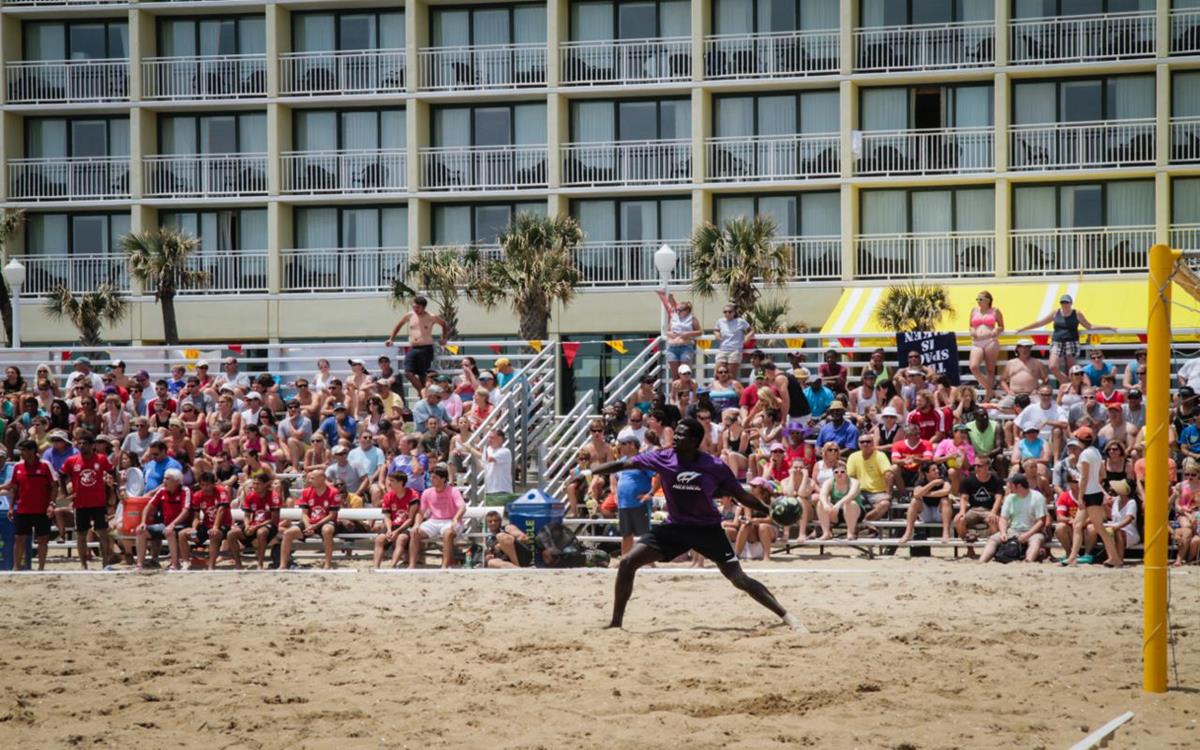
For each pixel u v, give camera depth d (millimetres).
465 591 20344
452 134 58906
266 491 25688
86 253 60469
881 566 23938
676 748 10398
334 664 14031
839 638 15375
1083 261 52906
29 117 60531
